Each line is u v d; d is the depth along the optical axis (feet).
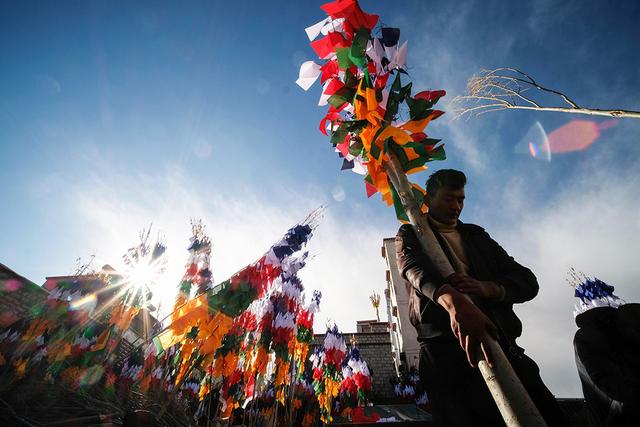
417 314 4.47
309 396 29.09
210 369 19.51
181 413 19.42
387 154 4.98
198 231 26.20
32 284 27.45
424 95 5.74
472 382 3.82
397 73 5.70
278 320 23.09
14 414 10.91
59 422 11.44
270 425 23.16
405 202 4.49
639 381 5.46
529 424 2.61
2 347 17.89
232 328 20.75
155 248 24.32
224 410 22.77
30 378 15.30
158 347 17.93
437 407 3.93
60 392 14.53
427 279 3.77
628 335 5.89
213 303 19.24
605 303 21.98
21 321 20.18
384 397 45.21
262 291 20.77
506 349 3.94
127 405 16.06
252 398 22.74
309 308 30.19
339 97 6.15
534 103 19.98
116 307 21.48
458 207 5.01
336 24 6.70
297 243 22.24
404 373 39.70
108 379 18.12
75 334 19.85
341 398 31.76
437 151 5.70
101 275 24.32
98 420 12.58
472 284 3.81
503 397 2.81
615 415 5.62
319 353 32.65
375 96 5.61
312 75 6.89
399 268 4.52
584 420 11.64
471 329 3.11
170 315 19.21
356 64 5.93
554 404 3.85
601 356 6.12
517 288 4.29
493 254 4.96
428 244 4.07
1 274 25.53
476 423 3.61
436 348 4.17
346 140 6.53
